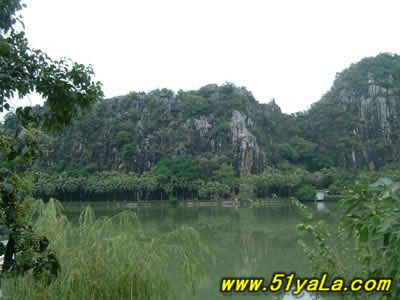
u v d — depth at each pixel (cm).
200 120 11469
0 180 292
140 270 601
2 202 296
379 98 12469
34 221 612
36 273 326
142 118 11806
